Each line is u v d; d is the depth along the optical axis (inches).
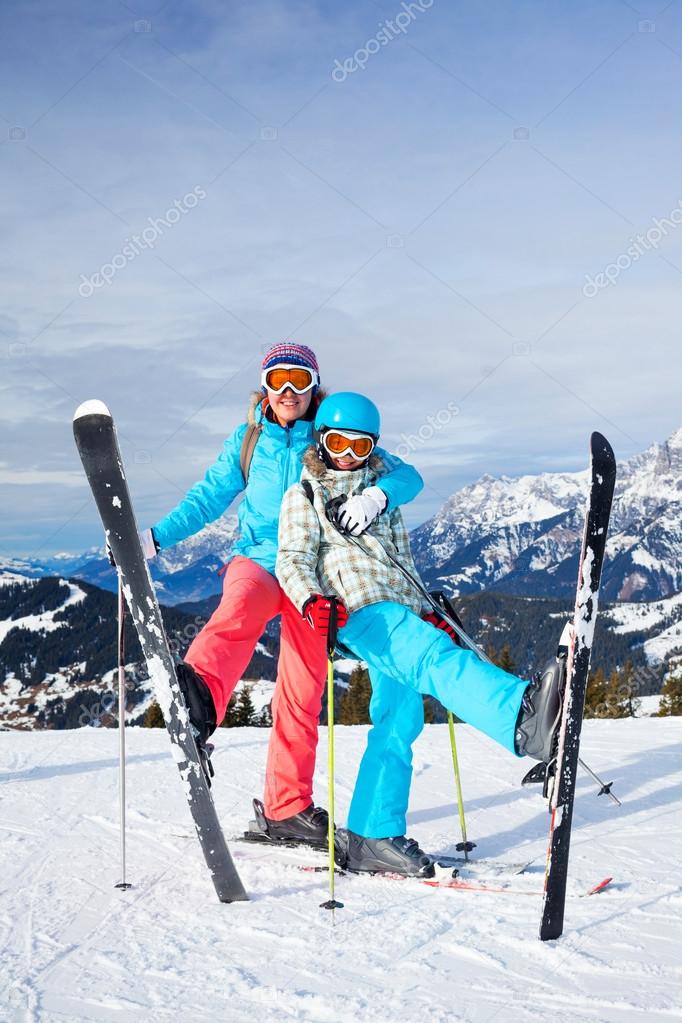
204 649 100.4
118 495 83.5
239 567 112.8
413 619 94.8
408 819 130.5
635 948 75.5
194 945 80.5
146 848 118.1
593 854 106.3
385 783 104.3
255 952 78.4
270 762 116.8
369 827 103.8
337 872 104.0
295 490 107.1
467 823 126.3
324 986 70.0
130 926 86.3
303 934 82.7
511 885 95.7
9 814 140.4
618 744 186.7
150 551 120.0
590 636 77.0
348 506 102.7
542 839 115.8
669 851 106.6
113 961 76.9
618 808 130.4
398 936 81.1
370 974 72.2
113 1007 67.1
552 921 78.1
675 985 67.5
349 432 107.2
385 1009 64.9
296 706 114.9
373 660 97.4
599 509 76.0
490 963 73.5
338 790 153.8
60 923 87.4
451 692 88.6
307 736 115.5
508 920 84.1
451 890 95.6
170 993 69.6
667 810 127.8
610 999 65.3
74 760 195.3
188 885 100.7
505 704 83.5
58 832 127.8
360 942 80.0
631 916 83.7
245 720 1708.9
